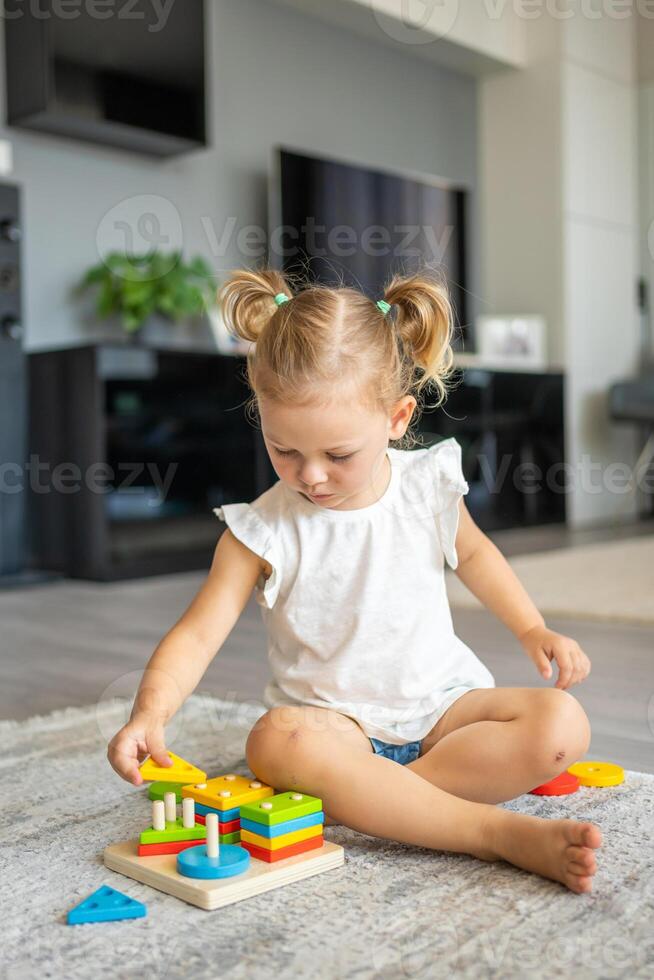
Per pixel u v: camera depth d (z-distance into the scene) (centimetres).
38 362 289
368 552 92
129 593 254
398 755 91
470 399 385
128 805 95
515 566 287
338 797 82
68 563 284
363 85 406
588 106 450
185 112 311
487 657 169
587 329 452
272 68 370
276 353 83
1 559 271
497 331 427
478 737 85
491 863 79
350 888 75
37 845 85
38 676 159
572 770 101
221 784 86
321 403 81
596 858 79
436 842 80
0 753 113
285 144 374
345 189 377
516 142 450
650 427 470
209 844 76
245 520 94
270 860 77
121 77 295
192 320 335
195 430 296
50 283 303
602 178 459
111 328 318
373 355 85
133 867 77
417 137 430
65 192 306
